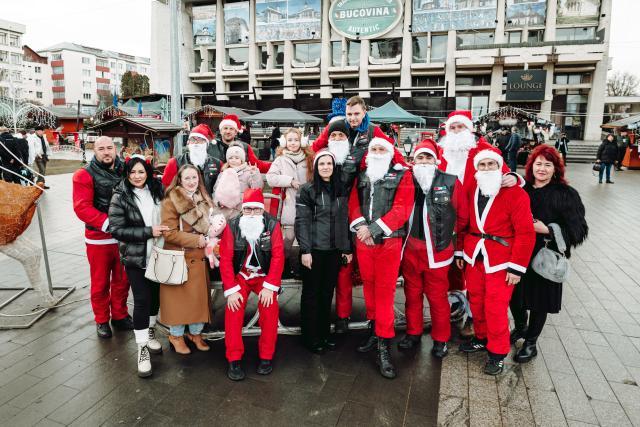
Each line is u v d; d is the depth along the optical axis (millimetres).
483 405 2793
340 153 3408
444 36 30219
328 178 3352
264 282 3152
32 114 23969
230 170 3709
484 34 29500
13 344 3621
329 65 33000
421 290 3477
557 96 28188
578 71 27516
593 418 2646
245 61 35312
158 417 2682
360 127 3674
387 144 3207
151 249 3227
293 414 2715
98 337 3758
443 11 29438
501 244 3084
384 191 3207
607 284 4977
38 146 13445
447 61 29688
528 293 3229
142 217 3250
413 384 3053
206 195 3434
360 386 3029
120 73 98125
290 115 19125
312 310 3455
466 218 3322
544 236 3209
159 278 3139
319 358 3432
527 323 3752
